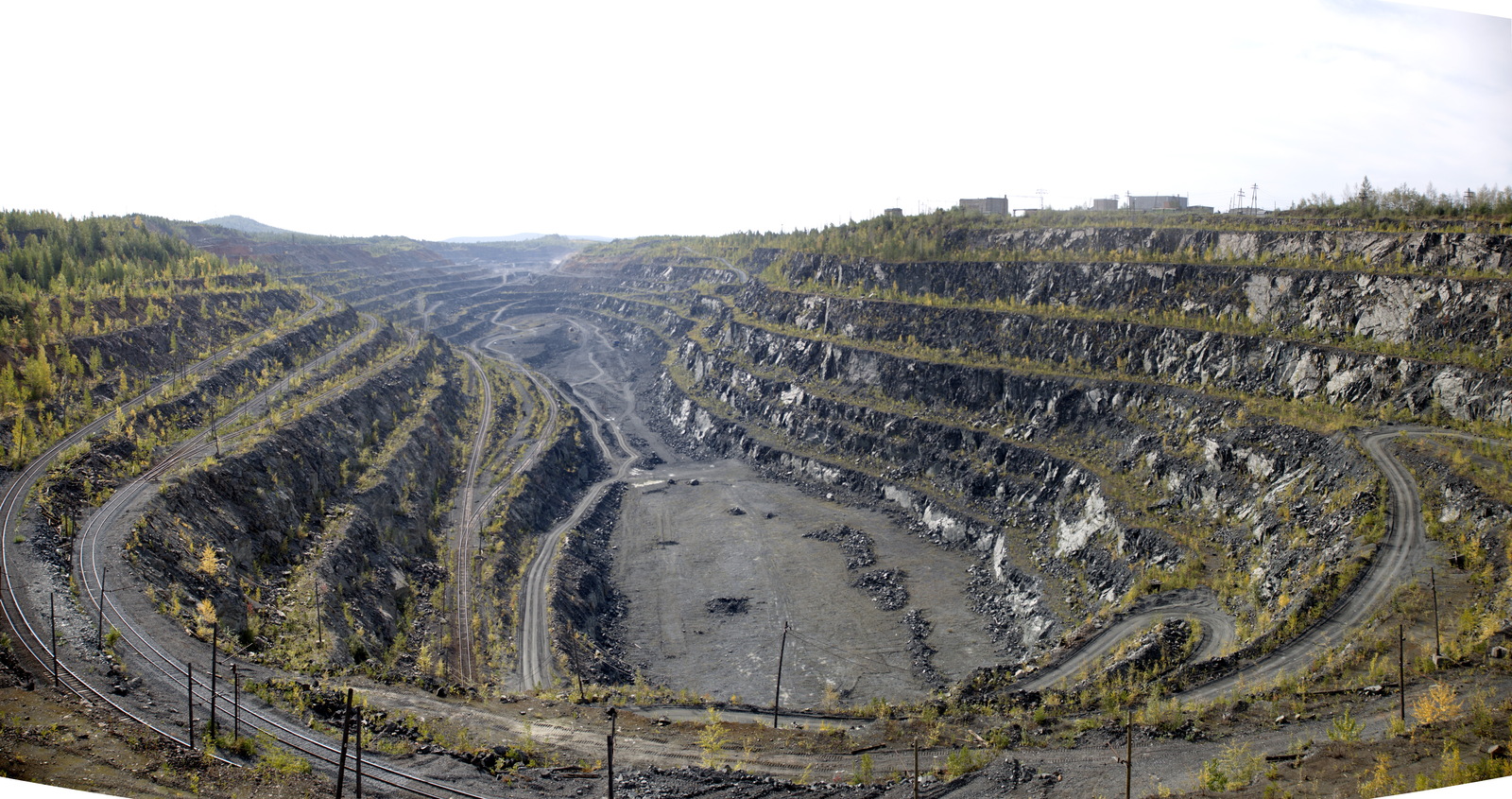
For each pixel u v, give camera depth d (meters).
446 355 194.00
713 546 110.06
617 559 107.19
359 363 148.00
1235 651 58.09
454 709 54.03
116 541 61.56
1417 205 116.19
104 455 76.19
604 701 59.97
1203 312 112.00
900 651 81.06
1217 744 46.12
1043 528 99.94
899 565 101.50
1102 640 68.00
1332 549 67.19
